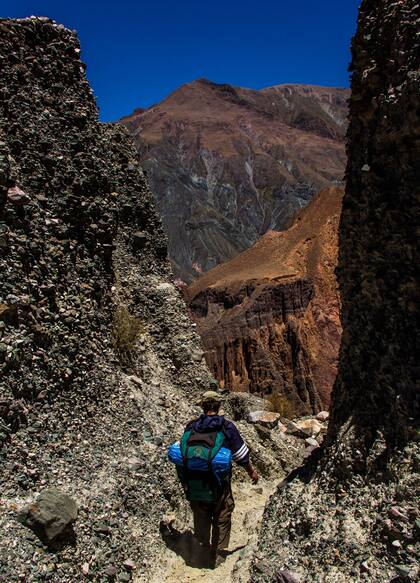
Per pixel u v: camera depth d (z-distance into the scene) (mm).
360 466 4348
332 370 56625
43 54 6230
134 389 6730
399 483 3885
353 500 4215
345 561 3926
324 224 70625
